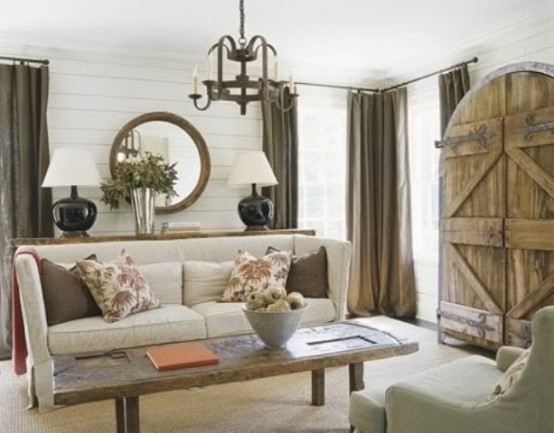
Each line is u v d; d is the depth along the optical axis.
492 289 3.84
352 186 5.40
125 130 4.57
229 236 4.43
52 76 4.37
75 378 2.12
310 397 3.21
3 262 4.12
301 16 3.87
